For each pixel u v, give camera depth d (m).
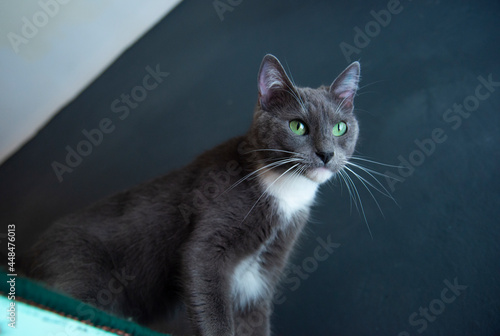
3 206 3.55
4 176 3.82
